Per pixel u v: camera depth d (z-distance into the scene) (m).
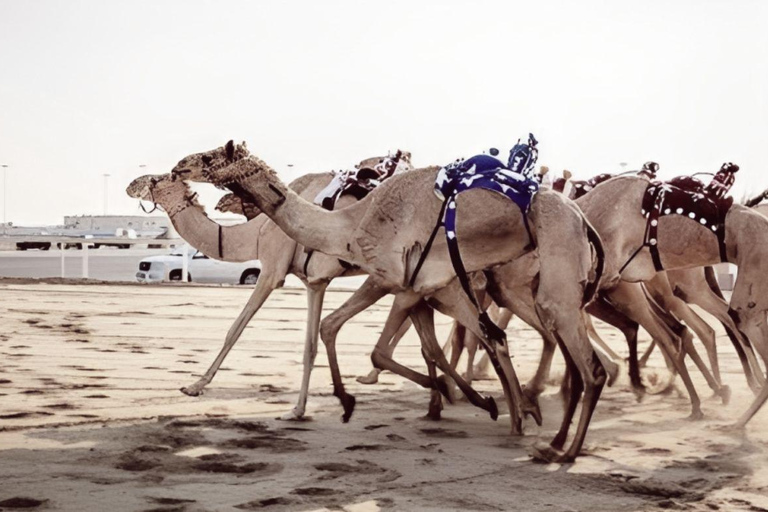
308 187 9.80
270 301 23.66
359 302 8.65
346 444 7.81
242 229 9.77
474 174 7.68
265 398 10.05
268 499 6.11
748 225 8.75
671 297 10.43
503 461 7.27
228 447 7.62
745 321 8.68
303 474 6.78
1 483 6.42
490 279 9.16
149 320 18.36
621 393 10.82
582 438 7.27
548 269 7.41
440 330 17.41
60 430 8.16
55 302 21.80
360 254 8.01
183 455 7.32
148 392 10.24
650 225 9.05
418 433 8.33
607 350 12.30
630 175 10.02
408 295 8.65
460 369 12.34
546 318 7.41
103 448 7.49
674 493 6.39
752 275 8.65
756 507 6.07
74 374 11.42
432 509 5.95
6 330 16.19
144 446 7.55
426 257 7.81
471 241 7.61
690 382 9.15
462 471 6.93
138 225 84.94
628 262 9.16
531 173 8.18
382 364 8.89
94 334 15.88
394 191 7.95
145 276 29.95
